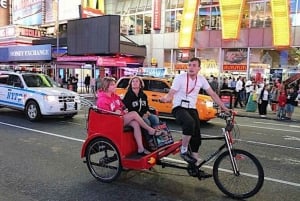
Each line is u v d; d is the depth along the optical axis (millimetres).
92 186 5504
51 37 34438
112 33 24719
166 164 5559
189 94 5422
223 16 26188
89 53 25812
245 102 20922
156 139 5582
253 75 25797
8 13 47375
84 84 29109
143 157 5406
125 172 6203
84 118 13156
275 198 5105
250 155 5070
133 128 5594
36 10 41656
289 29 23766
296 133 11695
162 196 5086
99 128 5734
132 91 6012
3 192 5207
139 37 32375
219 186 5207
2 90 13336
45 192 5219
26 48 26734
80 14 30766
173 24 30484
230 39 26109
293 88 16625
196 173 5324
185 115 5324
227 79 24547
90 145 5852
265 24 25469
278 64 24938
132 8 33656
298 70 24156
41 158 7160
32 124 11594
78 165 6668
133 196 5078
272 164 7070
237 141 9625
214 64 27844
